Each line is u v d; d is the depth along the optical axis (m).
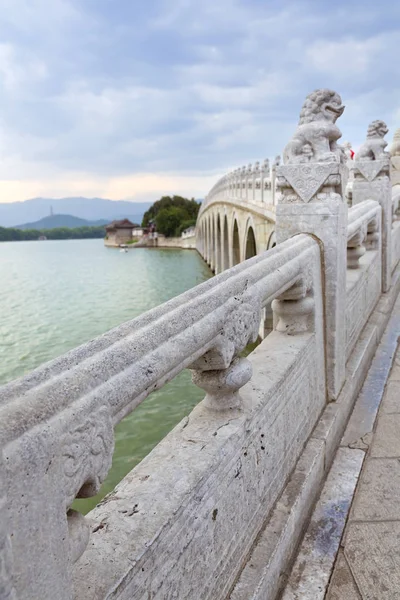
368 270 4.96
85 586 1.21
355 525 2.43
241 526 1.93
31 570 0.97
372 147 5.92
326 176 3.12
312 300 3.00
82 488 1.20
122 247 91.38
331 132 3.21
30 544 0.96
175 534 1.47
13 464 0.92
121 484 1.61
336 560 2.22
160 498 1.52
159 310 1.65
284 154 3.33
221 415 2.00
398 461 2.95
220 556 1.76
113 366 1.30
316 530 2.40
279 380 2.33
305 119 3.24
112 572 1.25
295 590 2.06
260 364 2.52
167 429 10.81
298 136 3.22
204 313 1.77
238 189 23.88
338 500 2.62
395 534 2.36
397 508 2.54
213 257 42.47
